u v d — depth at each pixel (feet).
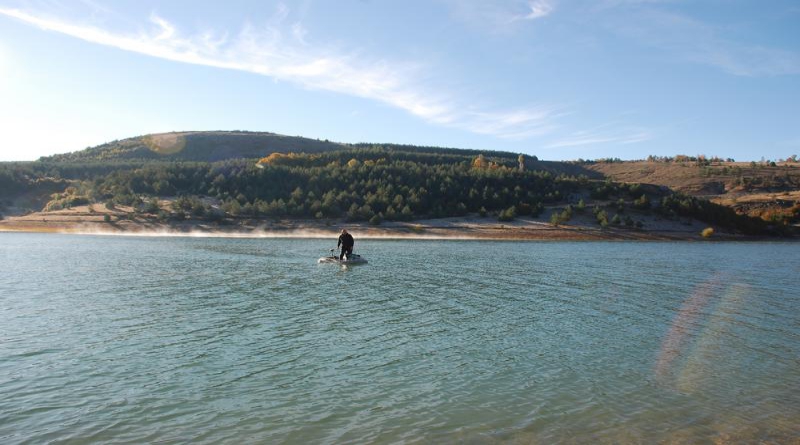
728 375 50.90
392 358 54.85
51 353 55.16
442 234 352.69
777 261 187.32
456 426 38.70
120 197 419.54
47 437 36.37
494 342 61.72
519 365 53.16
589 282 115.55
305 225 376.68
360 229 364.38
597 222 387.34
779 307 87.35
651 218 403.13
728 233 389.80
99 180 480.23
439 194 447.42
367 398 43.86
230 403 42.50
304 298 90.43
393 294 95.61
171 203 413.59
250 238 320.29
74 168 570.46
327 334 64.49
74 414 40.11
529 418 40.27
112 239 288.30
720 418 40.83
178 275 120.67
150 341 60.34
